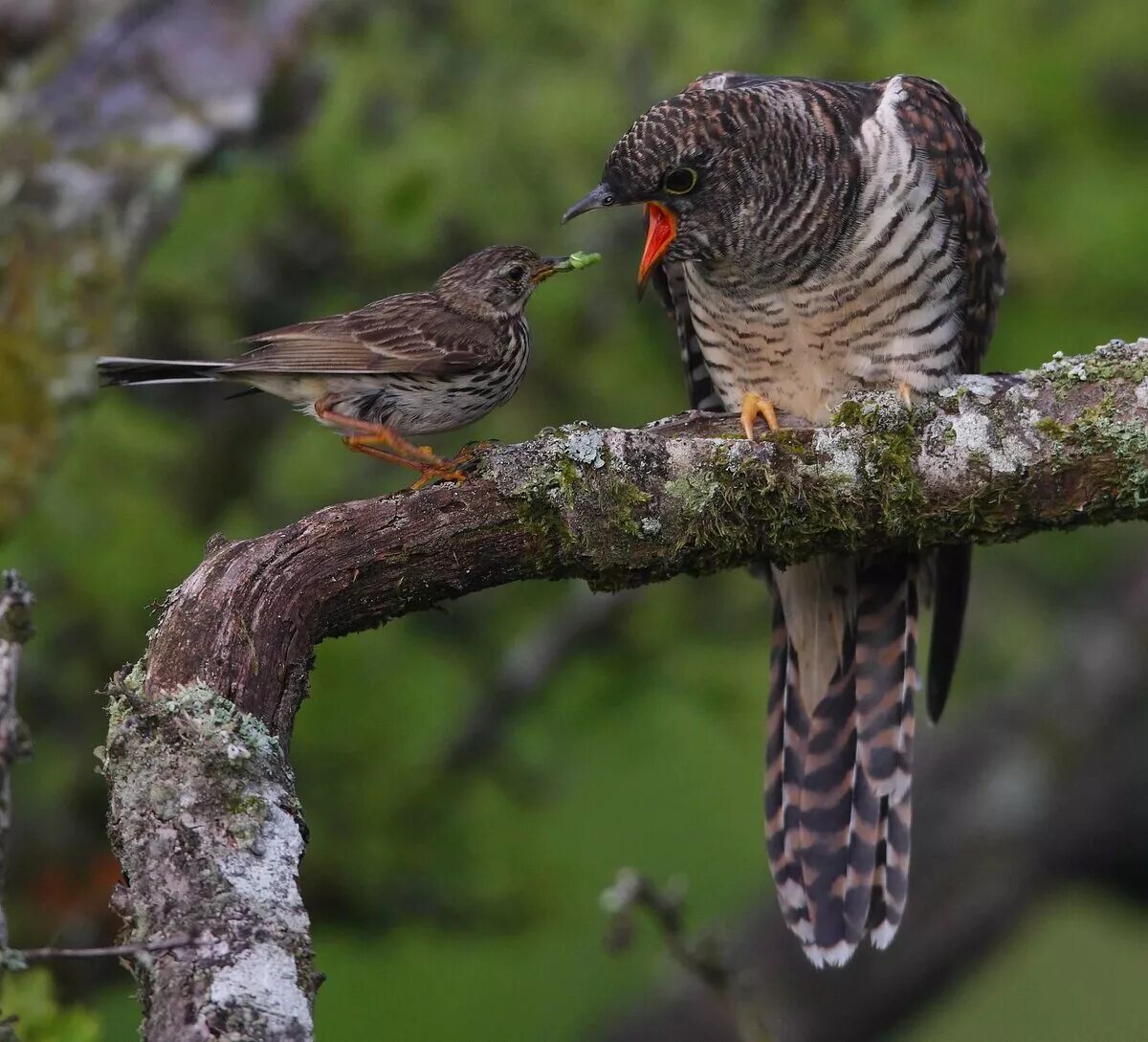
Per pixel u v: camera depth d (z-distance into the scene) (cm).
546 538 659
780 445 692
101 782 1045
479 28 1167
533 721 1221
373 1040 1370
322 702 1097
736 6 1192
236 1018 452
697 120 833
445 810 1148
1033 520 696
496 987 1444
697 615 1231
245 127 859
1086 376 686
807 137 841
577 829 1399
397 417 830
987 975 1861
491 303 855
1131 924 1683
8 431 785
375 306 834
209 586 591
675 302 959
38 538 1034
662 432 767
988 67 1255
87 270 810
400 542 629
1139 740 1527
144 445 1069
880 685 911
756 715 1218
